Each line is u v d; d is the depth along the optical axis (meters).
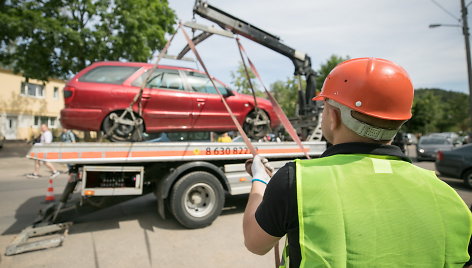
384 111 0.83
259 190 1.01
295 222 0.79
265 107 5.85
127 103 4.60
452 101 60.00
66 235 4.18
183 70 5.29
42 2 13.95
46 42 13.41
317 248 0.73
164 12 16.69
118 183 4.20
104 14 13.60
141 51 14.88
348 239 0.72
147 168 4.52
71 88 4.36
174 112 4.96
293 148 5.41
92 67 4.64
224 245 3.82
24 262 3.31
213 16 5.45
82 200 4.30
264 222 0.84
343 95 0.89
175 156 4.43
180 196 4.35
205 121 5.28
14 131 25.19
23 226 4.62
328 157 0.87
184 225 4.39
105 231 4.36
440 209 0.77
